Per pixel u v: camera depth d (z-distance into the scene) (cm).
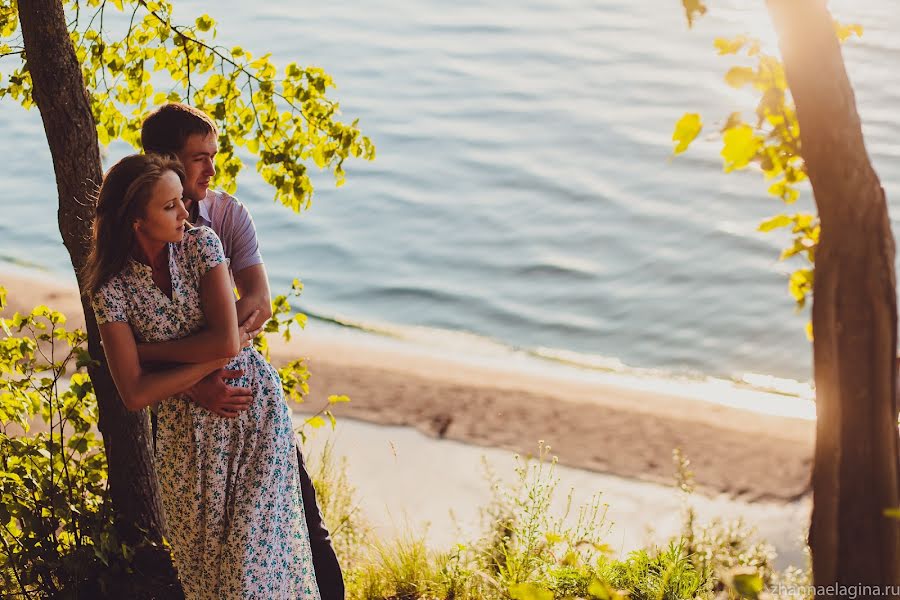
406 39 3031
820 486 223
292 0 3472
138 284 323
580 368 1277
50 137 402
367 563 533
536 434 910
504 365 1264
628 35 3039
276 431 341
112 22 2675
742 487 816
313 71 528
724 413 981
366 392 993
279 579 340
